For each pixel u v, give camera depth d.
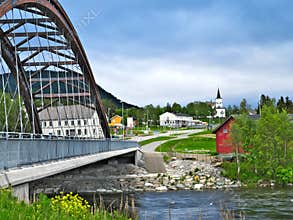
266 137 59.78
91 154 38.16
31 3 33.12
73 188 53.00
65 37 42.22
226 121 75.44
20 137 20.38
